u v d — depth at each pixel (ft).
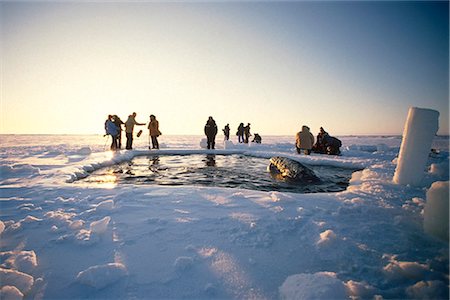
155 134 39.73
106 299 4.92
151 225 8.19
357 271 5.60
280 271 5.69
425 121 12.64
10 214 9.37
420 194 11.43
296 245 6.81
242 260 6.12
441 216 6.76
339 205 10.02
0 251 6.65
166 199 11.03
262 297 4.91
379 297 4.72
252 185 16.76
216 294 4.99
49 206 10.27
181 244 6.91
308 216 8.77
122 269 5.64
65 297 5.00
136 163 27.76
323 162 27.09
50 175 17.66
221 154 38.01
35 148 53.21
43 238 7.39
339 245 6.64
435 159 27.20
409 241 6.73
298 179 18.31
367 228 7.62
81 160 27.20
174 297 4.93
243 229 7.78
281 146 52.95
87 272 5.44
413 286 4.89
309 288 4.64
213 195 11.66
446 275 5.25
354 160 26.84
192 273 5.65
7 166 18.57
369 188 12.73
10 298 4.73
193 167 24.82
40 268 5.92
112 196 11.52
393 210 9.01
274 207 9.78
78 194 11.99
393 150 44.78
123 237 7.36
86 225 8.25
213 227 7.96
